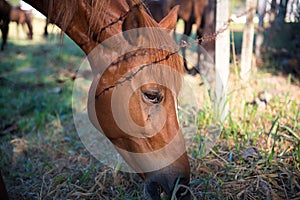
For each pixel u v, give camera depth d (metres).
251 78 3.79
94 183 2.44
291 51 4.70
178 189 1.82
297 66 4.36
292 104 3.12
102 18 1.88
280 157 2.36
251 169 2.26
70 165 2.78
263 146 2.60
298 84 3.84
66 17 1.95
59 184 2.41
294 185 2.12
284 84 3.86
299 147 2.27
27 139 3.37
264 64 4.50
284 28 4.62
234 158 2.53
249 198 2.11
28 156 3.04
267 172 2.25
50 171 2.60
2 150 3.11
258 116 3.09
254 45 4.95
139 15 1.73
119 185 2.37
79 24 1.97
